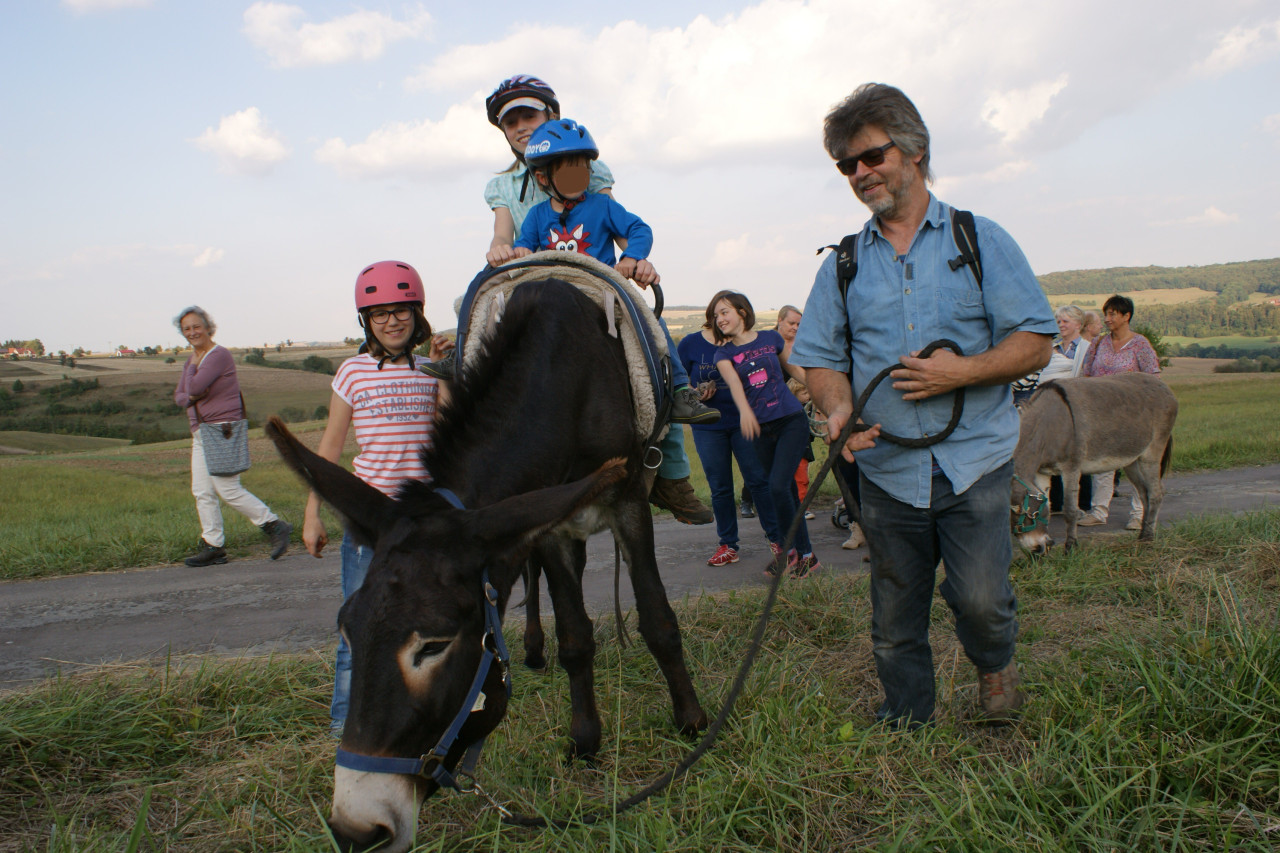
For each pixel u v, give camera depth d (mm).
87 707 2951
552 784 2496
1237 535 4863
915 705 2689
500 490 2283
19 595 5312
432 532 1865
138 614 4805
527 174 3969
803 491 6902
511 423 2469
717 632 3809
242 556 6539
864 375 2672
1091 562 4613
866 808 2270
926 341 2506
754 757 2422
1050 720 2518
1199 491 7855
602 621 4152
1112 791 1985
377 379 2908
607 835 2174
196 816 2436
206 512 6184
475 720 1876
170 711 3016
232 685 3234
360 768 1635
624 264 3426
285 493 11000
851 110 2420
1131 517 6109
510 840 2227
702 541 6691
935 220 2492
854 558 5766
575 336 2758
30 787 2584
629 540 2859
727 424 5344
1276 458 10008
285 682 3336
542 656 3637
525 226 3764
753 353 4988
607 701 3148
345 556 2881
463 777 2451
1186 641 2887
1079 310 6691
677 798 2336
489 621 1900
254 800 2391
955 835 1968
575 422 2660
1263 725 2297
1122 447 5266
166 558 6367
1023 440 4961
